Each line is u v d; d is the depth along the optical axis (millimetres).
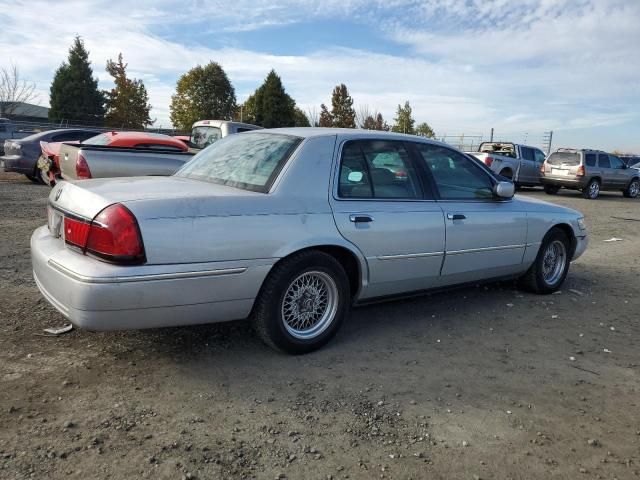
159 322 3342
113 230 3145
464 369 3930
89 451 2689
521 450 2938
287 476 2609
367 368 3850
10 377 3379
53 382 3357
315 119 49688
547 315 5273
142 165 8391
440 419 3209
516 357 4203
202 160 4523
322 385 3549
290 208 3746
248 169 4035
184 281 3312
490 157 19500
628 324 5125
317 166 3994
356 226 4051
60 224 3660
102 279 3096
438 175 4832
